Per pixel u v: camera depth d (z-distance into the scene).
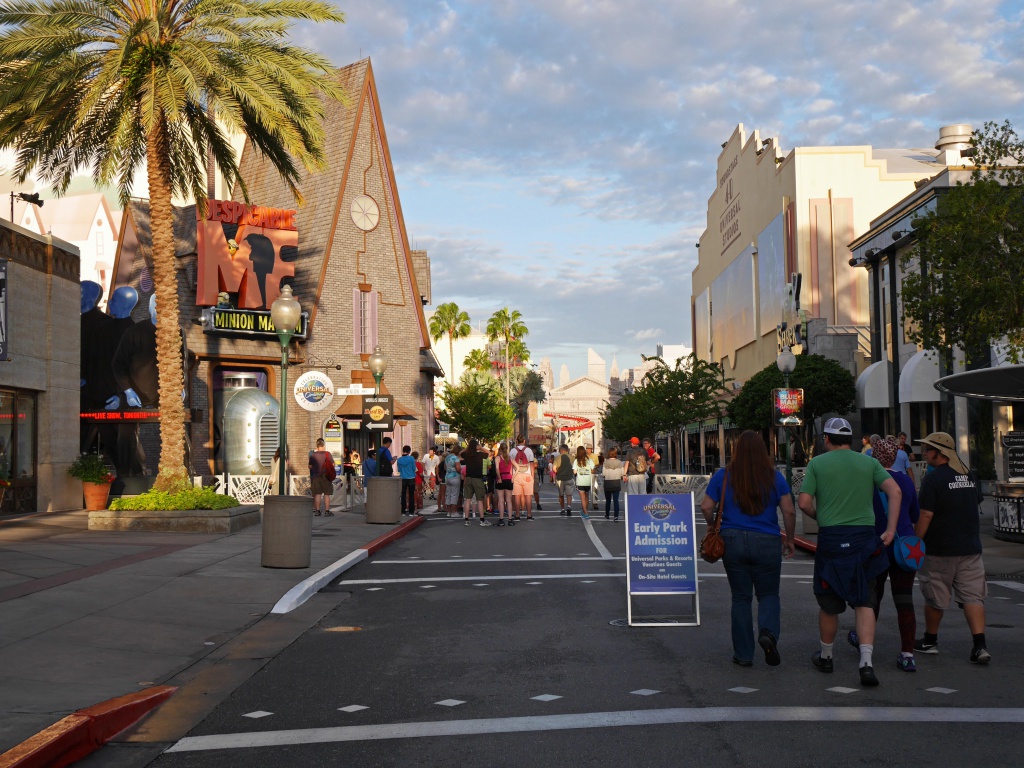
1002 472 30.02
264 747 5.78
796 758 5.36
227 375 34.56
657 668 7.76
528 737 5.86
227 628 9.61
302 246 38.47
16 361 21.72
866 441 19.36
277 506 13.59
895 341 36.25
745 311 62.22
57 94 19.44
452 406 64.00
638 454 26.39
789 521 7.86
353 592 12.47
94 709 6.12
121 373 29.41
